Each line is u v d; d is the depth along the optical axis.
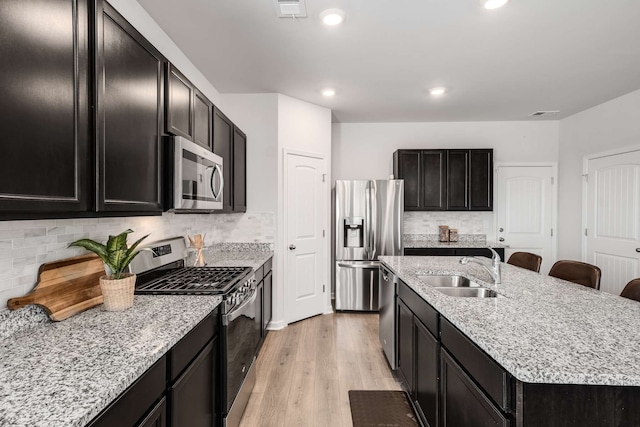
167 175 1.78
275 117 3.62
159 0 1.99
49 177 1.02
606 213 3.97
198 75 3.04
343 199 4.27
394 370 2.68
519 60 2.83
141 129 1.55
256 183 3.64
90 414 0.75
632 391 0.97
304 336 3.43
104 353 1.04
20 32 0.91
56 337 1.17
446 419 1.53
